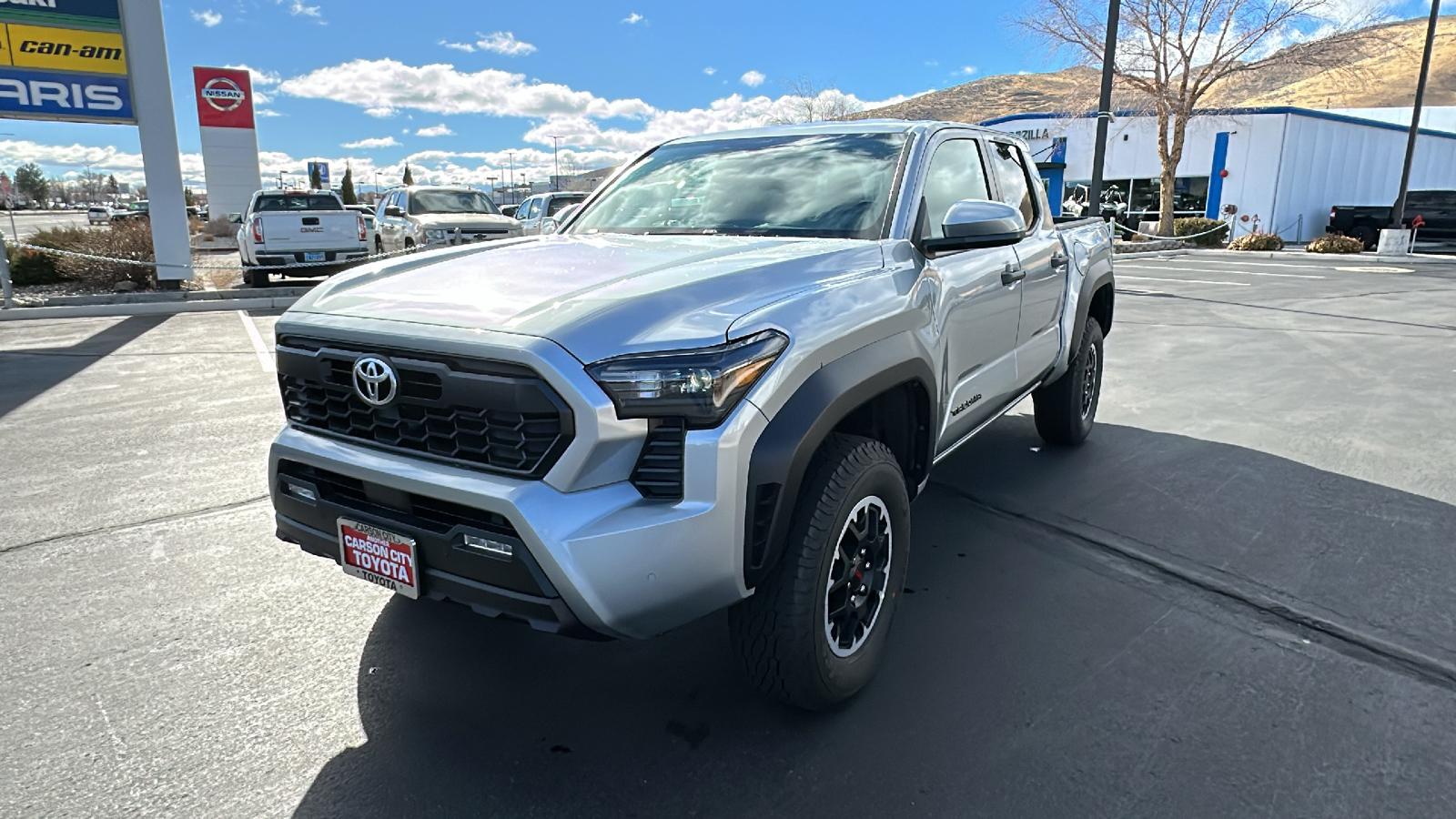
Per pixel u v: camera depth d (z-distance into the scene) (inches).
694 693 105.6
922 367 107.2
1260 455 195.0
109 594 131.0
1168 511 161.9
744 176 137.0
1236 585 131.8
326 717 100.6
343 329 90.7
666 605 81.3
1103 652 113.4
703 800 86.6
